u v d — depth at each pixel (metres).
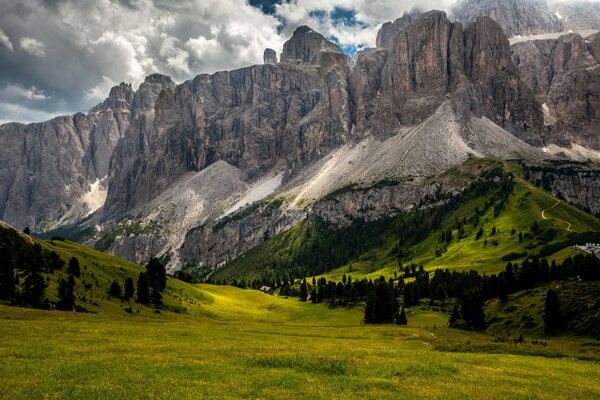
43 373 35.59
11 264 102.62
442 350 68.31
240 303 191.88
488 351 67.69
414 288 171.88
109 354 45.03
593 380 47.56
